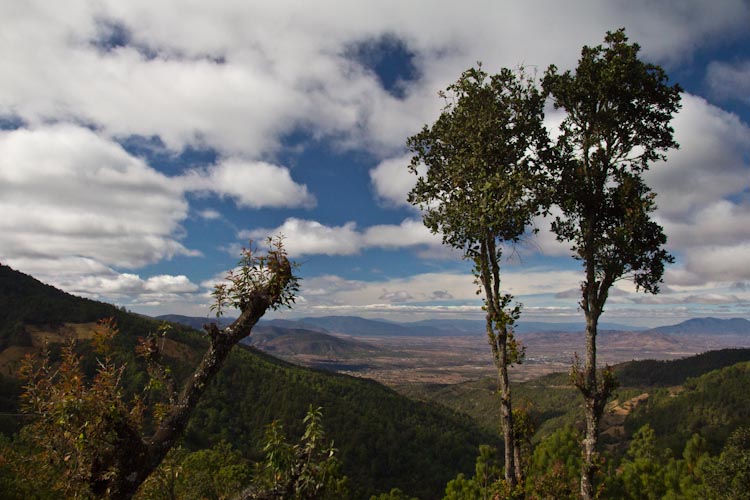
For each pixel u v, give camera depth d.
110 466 5.25
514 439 17.23
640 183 15.52
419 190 17.44
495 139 16.19
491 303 16.12
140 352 6.31
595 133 15.74
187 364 109.56
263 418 108.56
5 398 55.16
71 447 5.60
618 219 15.59
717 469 21.38
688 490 19.53
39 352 5.87
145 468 5.35
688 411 131.25
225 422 102.19
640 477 20.30
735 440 22.42
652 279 14.91
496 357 16.08
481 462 20.53
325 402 125.31
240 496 6.34
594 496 14.48
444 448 124.94
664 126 15.27
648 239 14.75
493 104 15.91
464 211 16.05
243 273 6.48
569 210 15.66
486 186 15.05
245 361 142.25
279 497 5.95
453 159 16.78
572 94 15.46
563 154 16.30
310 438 6.32
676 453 43.47
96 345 6.05
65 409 5.23
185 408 5.74
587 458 14.50
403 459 109.81
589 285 15.32
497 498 15.37
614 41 15.20
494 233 15.94
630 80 14.76
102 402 5.39
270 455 6.10
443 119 17.16
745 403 122.56
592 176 15.82
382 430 120.12
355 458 104.31
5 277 143.00
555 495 16.64
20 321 118.69
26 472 6.60
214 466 29.11
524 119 16.00
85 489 5.33
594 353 14.83
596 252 15.66
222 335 6.09
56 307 131.38
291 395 120.88
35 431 5.82
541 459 22.67
